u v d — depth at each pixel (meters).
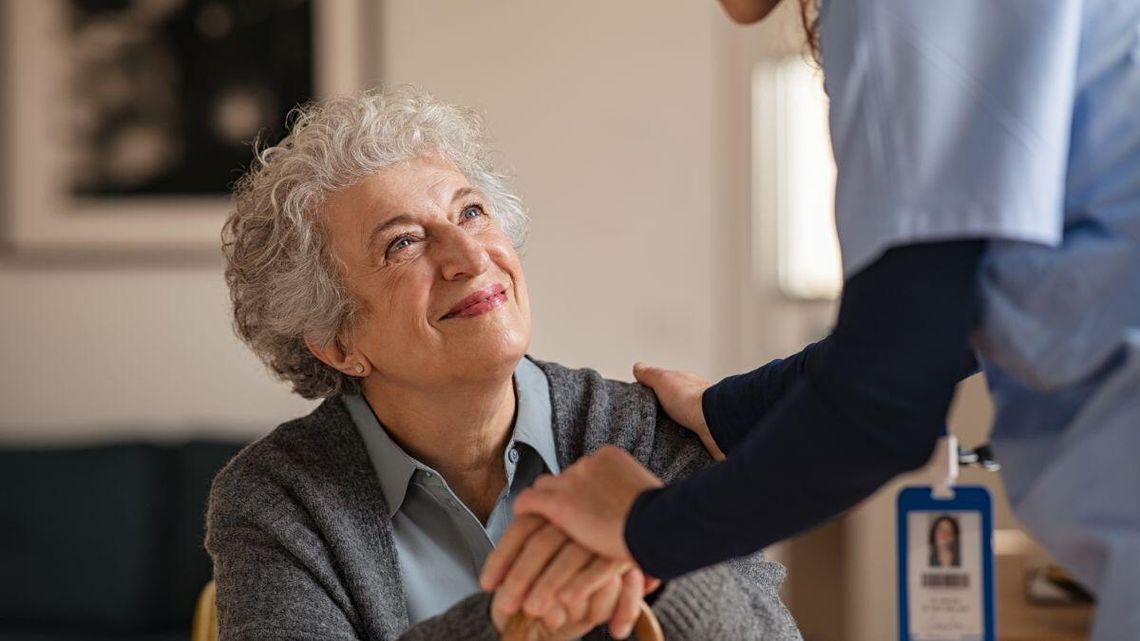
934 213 0.94
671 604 1.30
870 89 0.97
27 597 3.75
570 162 4.39
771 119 4.49
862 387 0.96
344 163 1.56
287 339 1.62
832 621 4.30
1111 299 0.96
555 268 4.39
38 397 4.39
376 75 4.36
